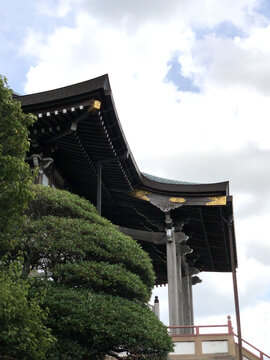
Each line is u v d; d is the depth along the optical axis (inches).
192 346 1061.8
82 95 927.7
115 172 1183.6
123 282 751.7
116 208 1421.0
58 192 834.8
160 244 1460.4
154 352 730.8
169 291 1347.2
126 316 708.7
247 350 1092.5
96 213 871.7
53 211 820.0
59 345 674.2
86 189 1280.8
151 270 836.6
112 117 982.4
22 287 575.5
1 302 523.5
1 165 537.3
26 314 553.3
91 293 724.0
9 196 543.5
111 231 816.3
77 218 833.5
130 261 800.3
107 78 924.0
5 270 596.4
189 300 1633.9
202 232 1520.7
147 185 1336.1
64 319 674.8
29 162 1047.6
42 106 949.8
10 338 538.0
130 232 1395.2
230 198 1330.0
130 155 1136.2
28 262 743.1
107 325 686.5
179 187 1353.3
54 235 754.2
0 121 564.7
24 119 591.2
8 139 567.8
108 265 762.2
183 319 1550.2
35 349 569.6
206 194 1348.4
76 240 761.6
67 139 1029.2
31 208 796.0
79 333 692.1
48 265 767.1
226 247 1590.8
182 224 1427.2
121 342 690.8
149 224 1478.8
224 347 1052.5
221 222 1423.5
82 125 992.9
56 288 719.7
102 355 730.8
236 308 1213.7
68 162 1138.7
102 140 1037.8
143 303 785.6
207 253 1673.2
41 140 1036.5
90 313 687.1
